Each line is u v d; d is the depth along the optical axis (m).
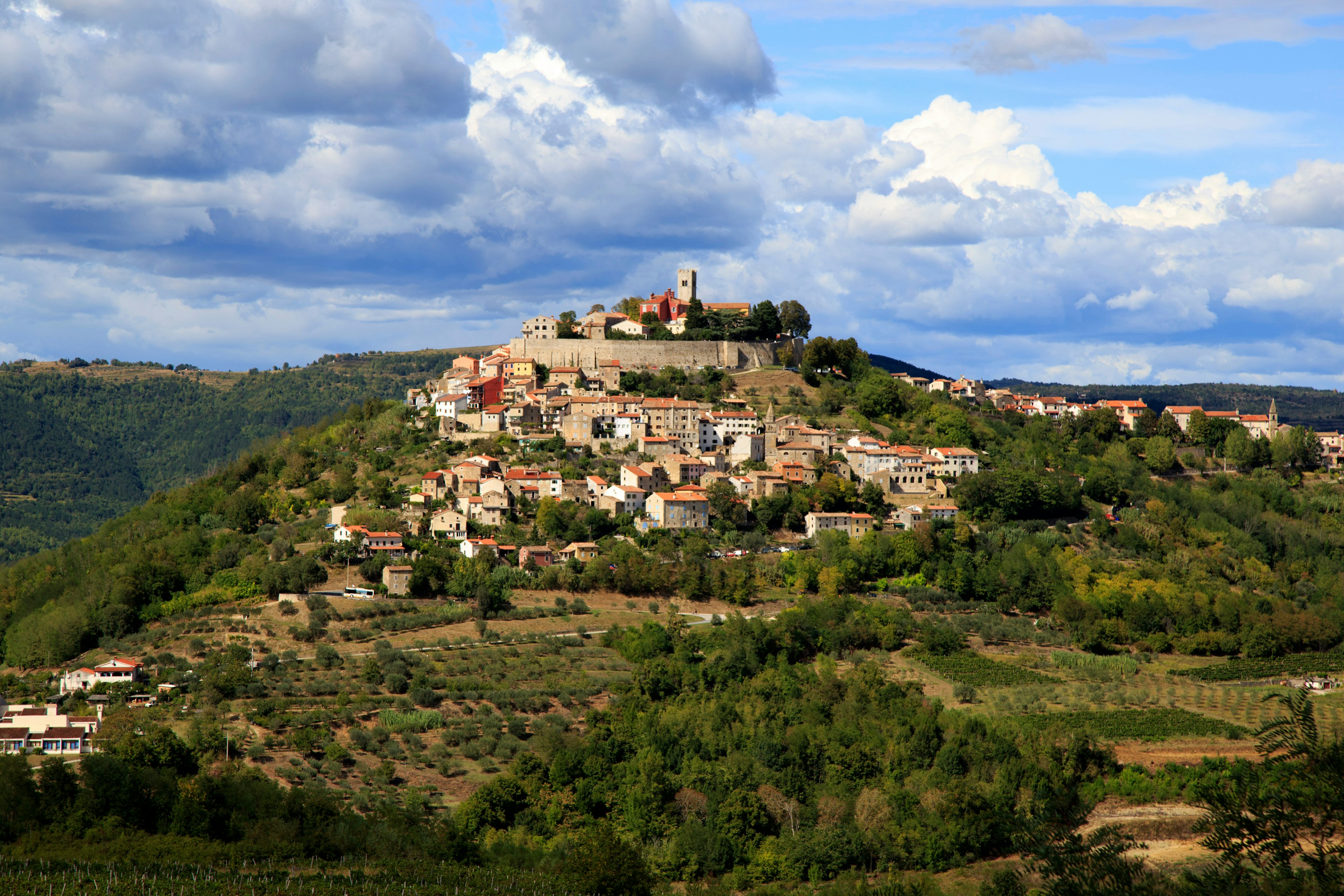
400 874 142.38
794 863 158.12
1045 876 59.00
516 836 161.62
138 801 157.75
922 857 160.50
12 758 159.00
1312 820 56.44
